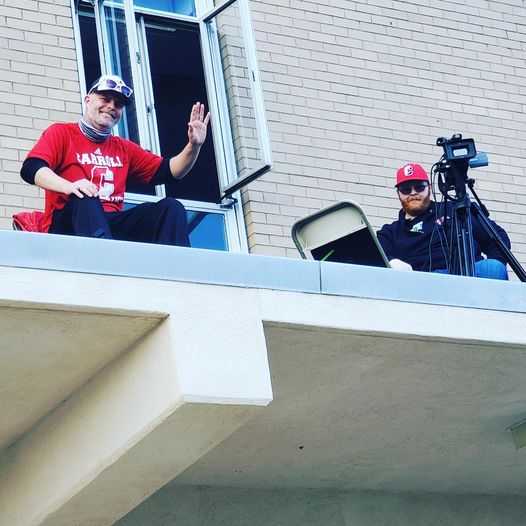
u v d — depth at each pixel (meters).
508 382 7.16
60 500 6.43
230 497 7.99
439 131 10.67
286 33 10.29
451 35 11.12
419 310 6.60
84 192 6.99
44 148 7.29
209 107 9.66
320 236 7.62
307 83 10.20
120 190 7.54
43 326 5.88
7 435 6.82
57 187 7.01
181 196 9.67
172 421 5.96
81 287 5.82
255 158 9.30
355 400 7.09
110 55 9.62
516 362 6.98
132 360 6.15
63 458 6.48
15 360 6.11
